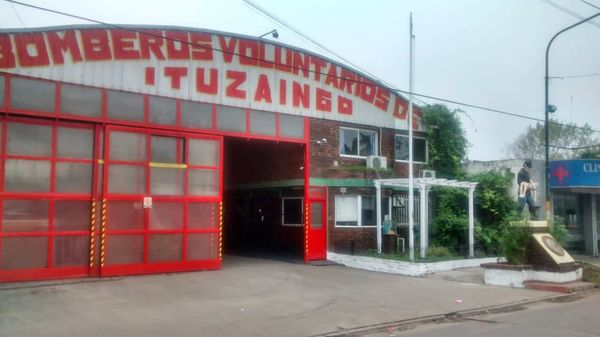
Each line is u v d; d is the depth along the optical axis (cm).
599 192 2853
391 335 1105
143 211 1709
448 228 2309
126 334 1069
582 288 1680
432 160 2542
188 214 1798
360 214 2289
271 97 2045
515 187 2636
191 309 1305
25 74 1544
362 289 1627
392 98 2455
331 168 2220
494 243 2284
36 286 1465
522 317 1268
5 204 1497
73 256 1590
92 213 1620
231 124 1927
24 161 1533
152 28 1770
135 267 1684
